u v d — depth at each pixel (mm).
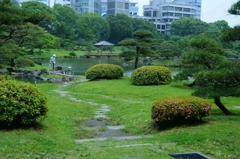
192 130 8875
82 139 9102
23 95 8438
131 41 27172
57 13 81125
